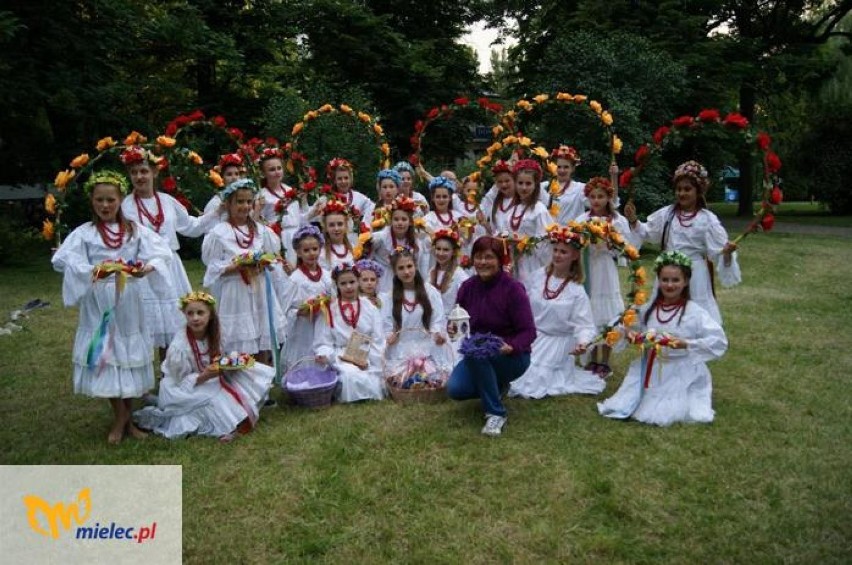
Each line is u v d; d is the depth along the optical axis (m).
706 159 17.02
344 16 18.00
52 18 13.15
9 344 6.96
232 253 5.50
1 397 5.45
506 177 6.70
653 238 6.01
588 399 5.31
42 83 12.98
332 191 8.09
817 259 12.11
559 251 5.45
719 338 4.83
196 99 17.23
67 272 4.47
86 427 4.84
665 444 4.32
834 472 3.87
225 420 4.61
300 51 20.00
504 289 4.72
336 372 5.32
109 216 4.65
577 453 4.21
